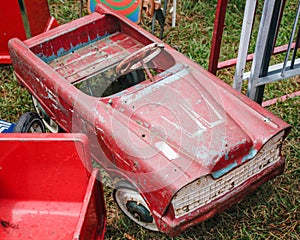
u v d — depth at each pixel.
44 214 2.76
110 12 3.39
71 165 2.55
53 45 3.28
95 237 2.66
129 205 2.79
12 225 2.73
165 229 2.50
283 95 3.81
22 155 2.54
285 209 3.02
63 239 2.66
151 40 3.21
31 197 2.79
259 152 2.64
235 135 2.57
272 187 3.12
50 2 4.85
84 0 4.79
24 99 3.82
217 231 2.89
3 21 3.94
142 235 2.88
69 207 2.77
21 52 3.13
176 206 2.45
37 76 3.03
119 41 3.41
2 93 3.93
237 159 2.52
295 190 3.12
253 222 2.95
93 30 3.40
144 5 3.95
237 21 4.62
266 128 2.64
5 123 3.18
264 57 3.12
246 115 2.70
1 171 2.64
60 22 4.62
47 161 2.55
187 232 2.89
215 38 3.16
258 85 3.22
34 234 2.69
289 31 4.41
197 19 4.66
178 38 4.42
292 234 2.88
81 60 3.28
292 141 3.42
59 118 3.08
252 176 2.73
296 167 3.25
